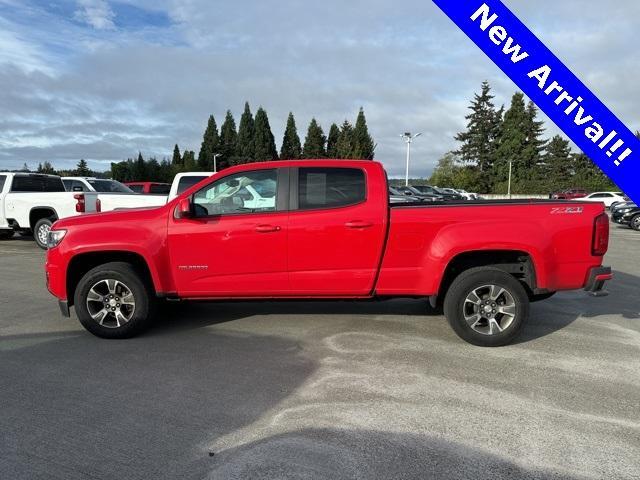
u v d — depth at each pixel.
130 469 2.73
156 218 4.91
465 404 3.52
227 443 2.99
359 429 3.15
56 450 2.92
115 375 4.04
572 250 4.66
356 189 4.84
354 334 5.14
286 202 4.86
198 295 4.96
